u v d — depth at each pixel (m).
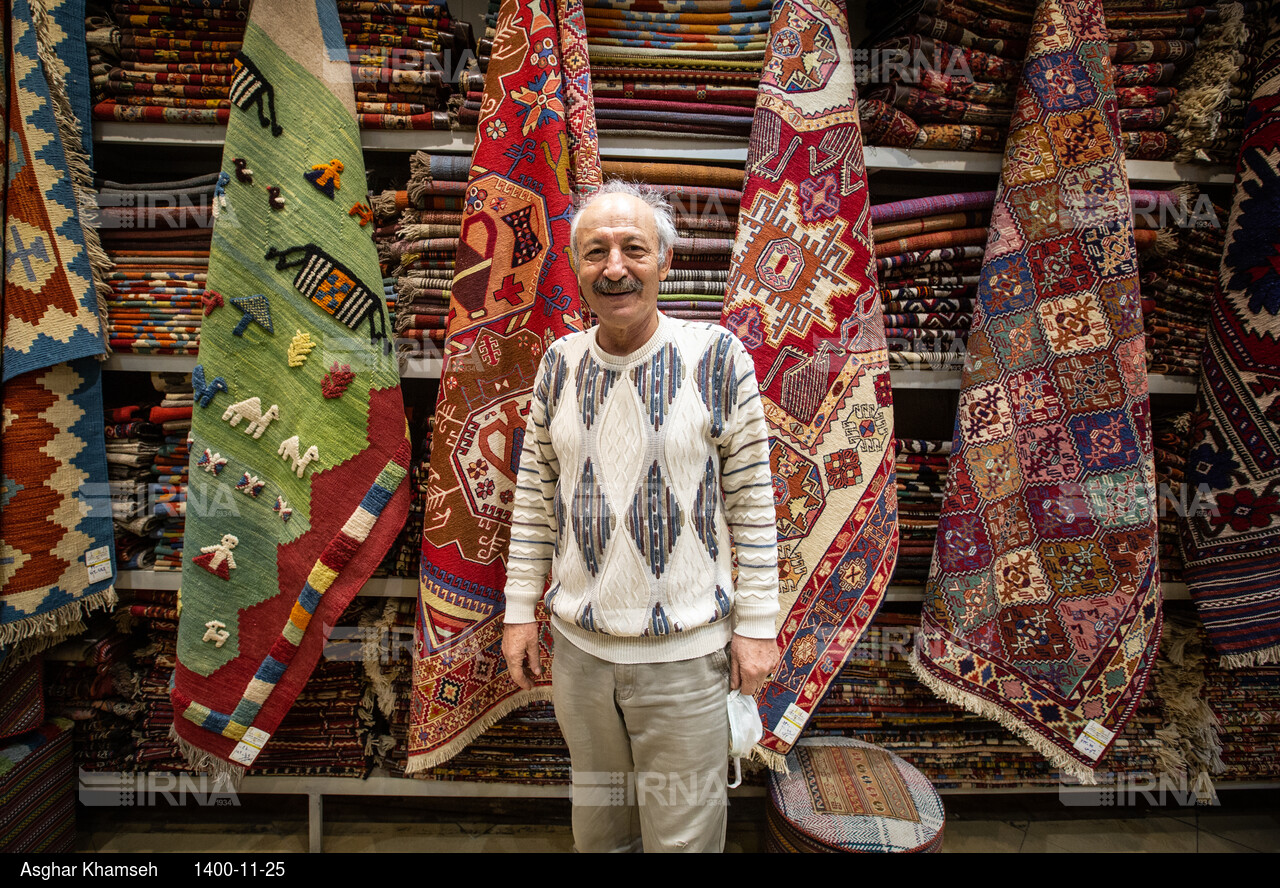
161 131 1.56
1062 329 1.53
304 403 1.49
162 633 1.72
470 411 1.49
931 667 1.61
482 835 1.79
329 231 1.47
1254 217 1.58
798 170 1.51
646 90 1.58
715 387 1.10
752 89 1.59
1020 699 1.58
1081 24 1.52
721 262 1.67
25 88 1.43
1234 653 1.63
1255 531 1.60
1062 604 1.55
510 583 1.25
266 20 1.43
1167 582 1.76
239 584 1.51
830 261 1.52
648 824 1.15
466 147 1.57
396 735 1.73
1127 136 1.62
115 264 1.59
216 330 1.45
